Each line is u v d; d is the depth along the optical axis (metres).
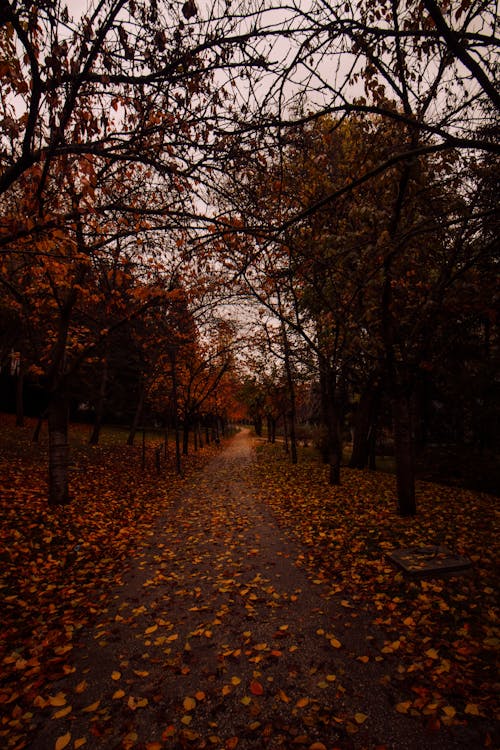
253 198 4.52
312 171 4.79
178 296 7.11
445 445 17.69
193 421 30.59
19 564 5.89
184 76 3.52
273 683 3.34
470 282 6.11
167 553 6.86
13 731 2.88
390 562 5.84
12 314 11.80
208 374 26.48
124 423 37.44
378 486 12.22
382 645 3.84
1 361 16.45
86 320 11.76
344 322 7.80
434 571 5.27
